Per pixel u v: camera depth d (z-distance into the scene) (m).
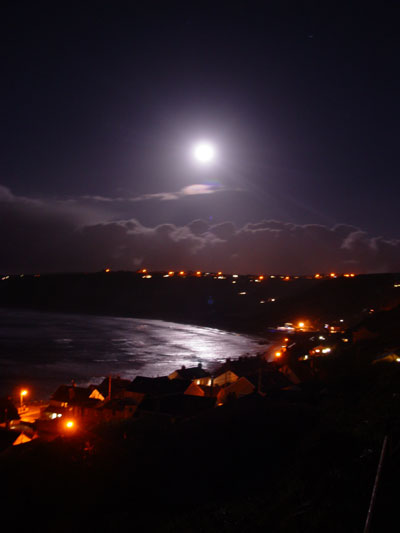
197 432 16.80
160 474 13.84
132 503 12.28
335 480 9.50
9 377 65.81
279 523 8.95
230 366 51.03
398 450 9.42
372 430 11.85
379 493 7.29
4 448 27.08
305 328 140.62
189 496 12.16
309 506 9.02
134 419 27.86
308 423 16.36
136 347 105.69
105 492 13.26
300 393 28.34
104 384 46.44
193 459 14.55
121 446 16.89
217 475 13.16
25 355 87.88
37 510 12.85
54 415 41.56
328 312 157.25
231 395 23.70
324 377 39.91
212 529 9.77
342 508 8.34
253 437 15.48
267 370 45.03
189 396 34.62
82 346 104.38
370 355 40.97
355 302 158.62
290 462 12.77
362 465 9.74
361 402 18.05
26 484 14.45
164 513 11.38
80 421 36.03
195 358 89.31
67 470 15.16
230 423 17.14
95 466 15.20
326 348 60.62
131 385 43.06
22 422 37.25
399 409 13.33
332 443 11.63
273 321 161.25
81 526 11.57
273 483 11.51
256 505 10.38
